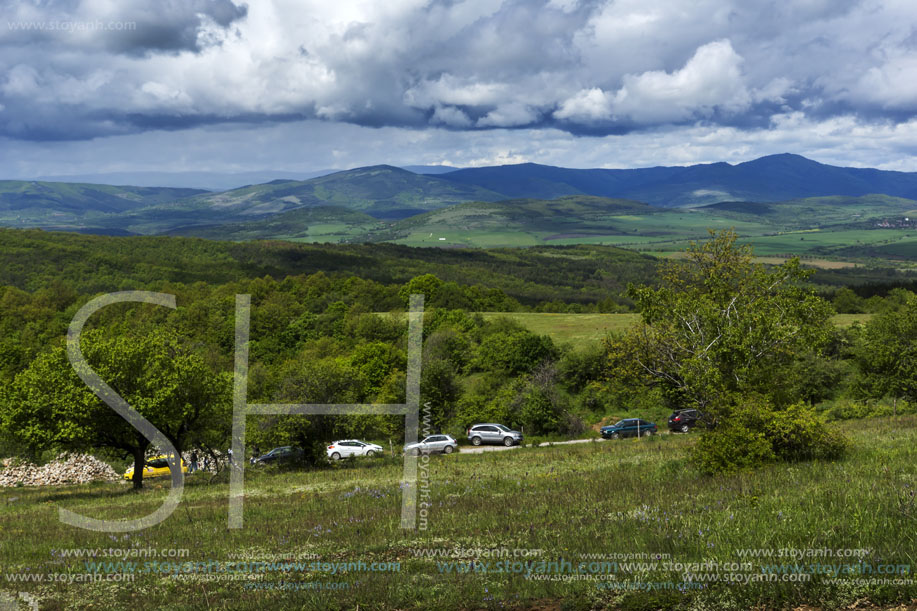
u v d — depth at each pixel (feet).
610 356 92.12
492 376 245.86
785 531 30.50
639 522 36.65
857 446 62.64
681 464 63.00
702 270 91.81
